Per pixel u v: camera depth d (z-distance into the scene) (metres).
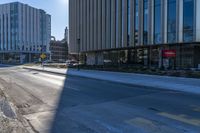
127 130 6.64
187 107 9.59
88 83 19.98
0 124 6.78
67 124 7.48
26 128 6.98
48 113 9.05
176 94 13.45
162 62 34.41
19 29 114.81
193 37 28.83
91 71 35.88
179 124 7.09
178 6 30.23
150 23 34.16
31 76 28.86
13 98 12.58
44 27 131.00
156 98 11.94
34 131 6.82
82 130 6.80
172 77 22.80
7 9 117.56
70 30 59.62
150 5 34.06
